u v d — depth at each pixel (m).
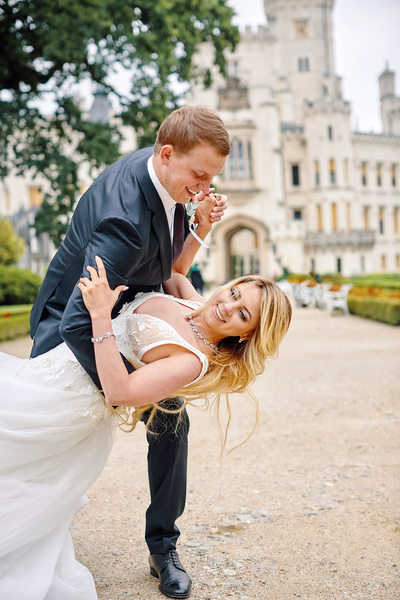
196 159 1.82
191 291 2.54
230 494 3.36
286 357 9.18
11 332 11.23
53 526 1.96
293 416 5.25
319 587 2.29
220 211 2.51
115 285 1.87
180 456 2.27
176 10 12.86
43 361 2.00
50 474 1.97
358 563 2.50
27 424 1.86
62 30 11.29
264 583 2.33
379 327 13.92
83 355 1.88
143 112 13.42
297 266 47.16
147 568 2.48
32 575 1.87
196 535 2.81
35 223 13.62
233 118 47.41
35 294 15.24
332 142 53.00
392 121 77.31
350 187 53.47
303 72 67.38
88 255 1.90
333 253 53.28
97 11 11.34
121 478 3.63
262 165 47.34
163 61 12.34
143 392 1.86
